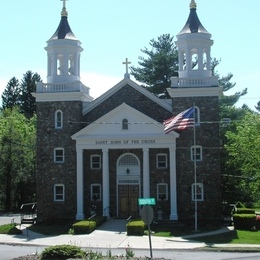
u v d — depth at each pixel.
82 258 23.89
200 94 48.62
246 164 56.34
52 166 50.12
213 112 48.53
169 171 49.03
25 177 71.31
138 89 50.66
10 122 76.44
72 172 49.78
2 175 71.31
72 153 49.91
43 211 49.91
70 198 49.66
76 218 48.75
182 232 43.09
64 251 24.20
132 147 48.34
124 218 49.28
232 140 66.31
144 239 39.41
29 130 85.00
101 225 45.72
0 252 31.97
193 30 50.12
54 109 50.47
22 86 106.88
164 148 49.09
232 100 76.12
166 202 49.00
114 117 48.84
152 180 49.34
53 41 51.28
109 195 49.91
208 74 49.84
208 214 47.88
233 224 46.66
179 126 41.59
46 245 36.72
